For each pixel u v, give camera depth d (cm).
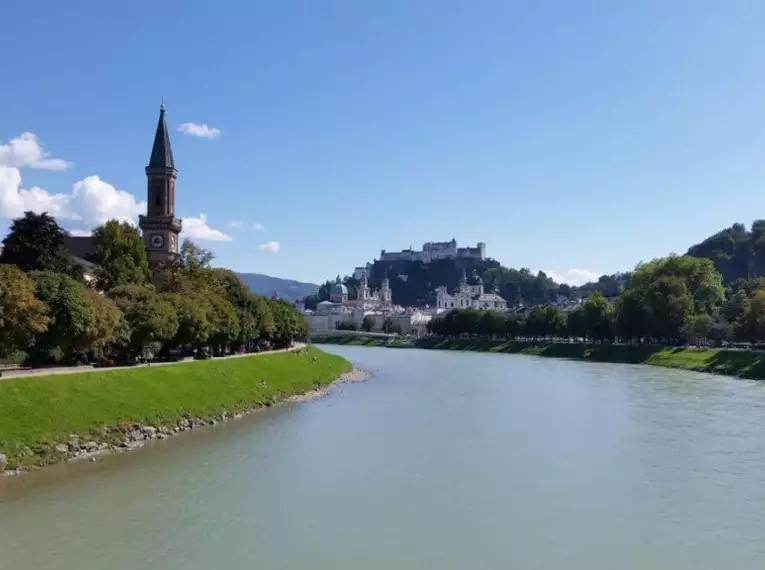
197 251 18212
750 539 4891
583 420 9875
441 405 11706
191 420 9131
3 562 4359
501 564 4447
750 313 18612
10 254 12638
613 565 4441
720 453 7550
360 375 18175
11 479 6200
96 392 8331
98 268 15100
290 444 8044
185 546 4681
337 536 4919
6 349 8475
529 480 6431
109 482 6188
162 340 11669
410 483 6331
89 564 4344
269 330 18025
